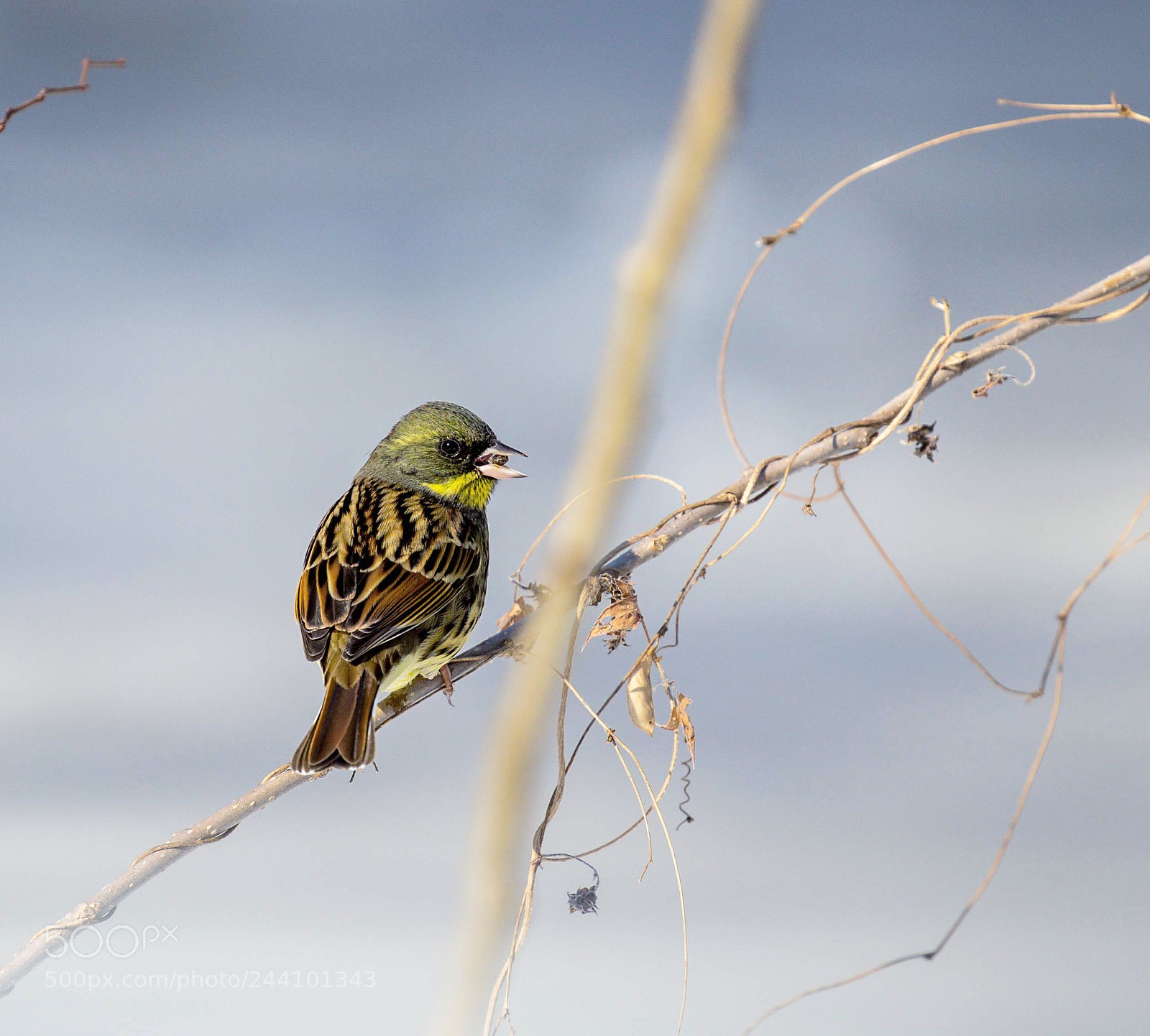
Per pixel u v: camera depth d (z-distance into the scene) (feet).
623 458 8.54
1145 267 22.67
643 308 8.05
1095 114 18.48
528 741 10.91
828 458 23.47
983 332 23.30
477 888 10.67
